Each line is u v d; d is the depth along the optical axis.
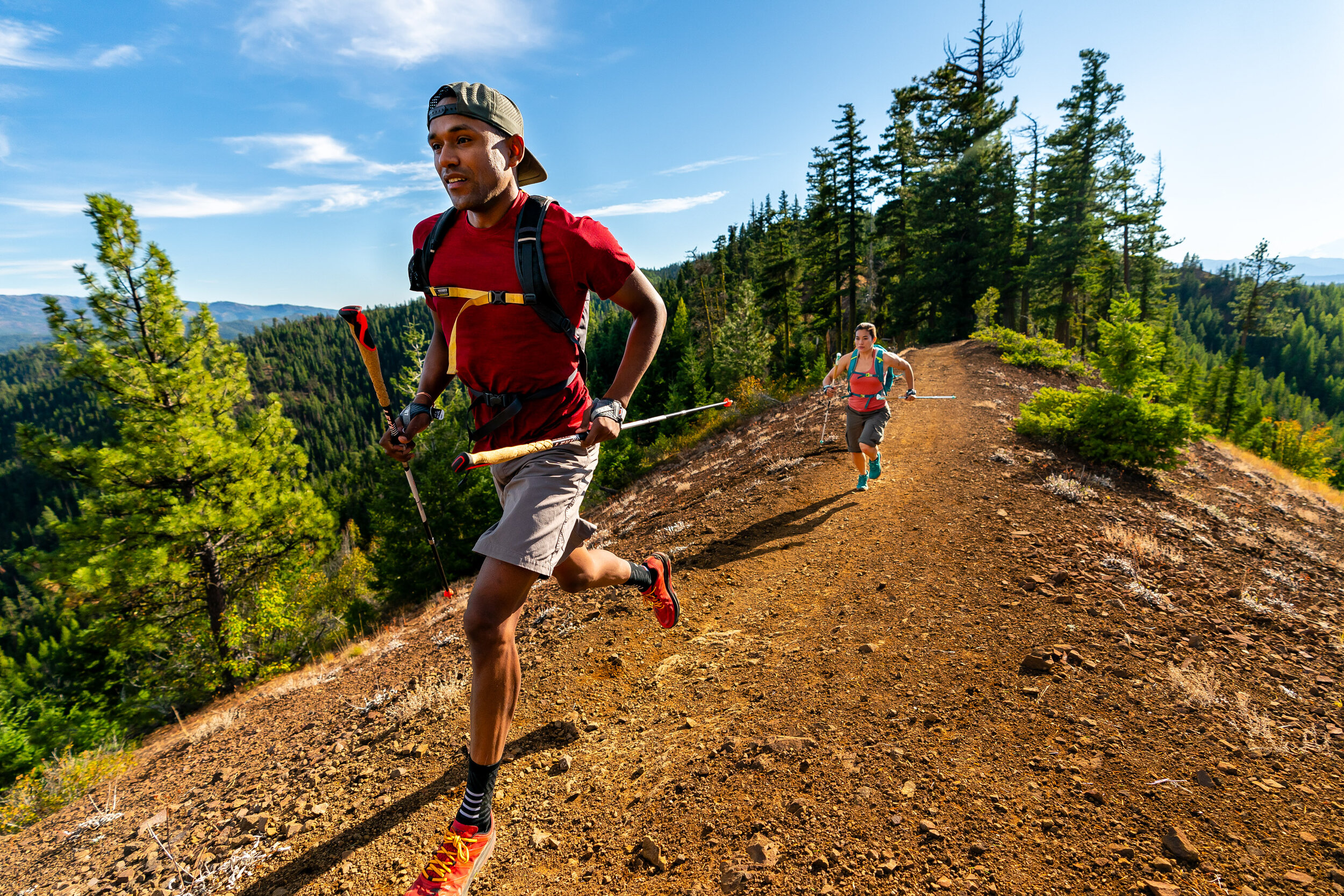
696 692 3.57
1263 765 2.46
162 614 16.52
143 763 6.03
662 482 13.73
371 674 6.40
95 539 14.72
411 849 2.72
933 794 2.44
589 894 2.28
